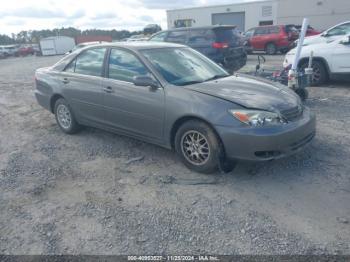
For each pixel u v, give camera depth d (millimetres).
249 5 35719
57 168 4453
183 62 4723
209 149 3801
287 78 6887
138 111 4398
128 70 4578
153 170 4238
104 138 5559
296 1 29516
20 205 3555
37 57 42625
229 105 3666
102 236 2963
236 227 2998
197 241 2836
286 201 3373
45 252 2793
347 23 9164
